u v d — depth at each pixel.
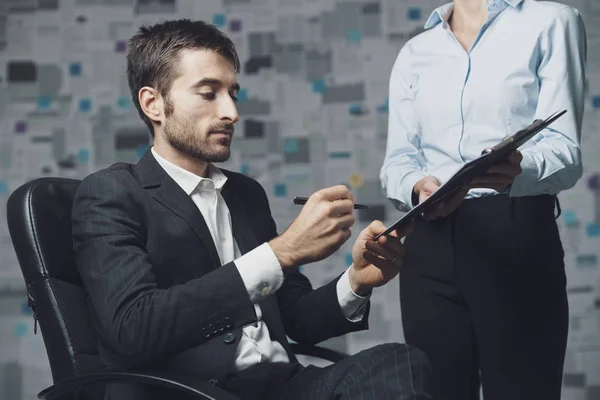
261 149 4.00
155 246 1.91
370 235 1.96
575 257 3.82
